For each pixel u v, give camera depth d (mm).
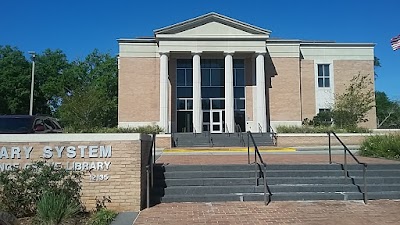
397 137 18406
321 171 11625
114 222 8062
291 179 11148
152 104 37094
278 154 18422
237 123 37812
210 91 38219
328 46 39500
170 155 18484
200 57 37688
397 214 8703
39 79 61750
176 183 10906
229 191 10562
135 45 37625
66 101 35906
